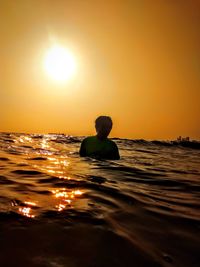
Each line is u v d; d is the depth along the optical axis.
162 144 18.84
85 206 2.64
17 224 2.09
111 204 2.77
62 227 2.08
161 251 1.79
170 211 2.66
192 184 4.12
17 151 7.91
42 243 1.81
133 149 12.64
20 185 3.44
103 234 2.00
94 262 1.61
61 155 6.92
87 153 5.99
